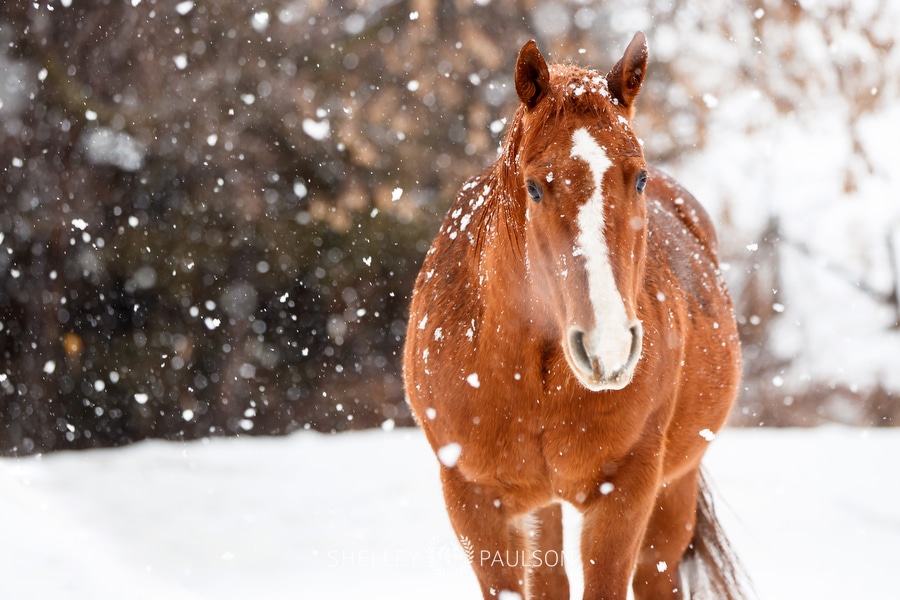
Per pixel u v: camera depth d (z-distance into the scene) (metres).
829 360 16.75
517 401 3.95
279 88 14.82
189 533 7.78
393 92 13.81
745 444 11.29
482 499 4.16
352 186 14.54
